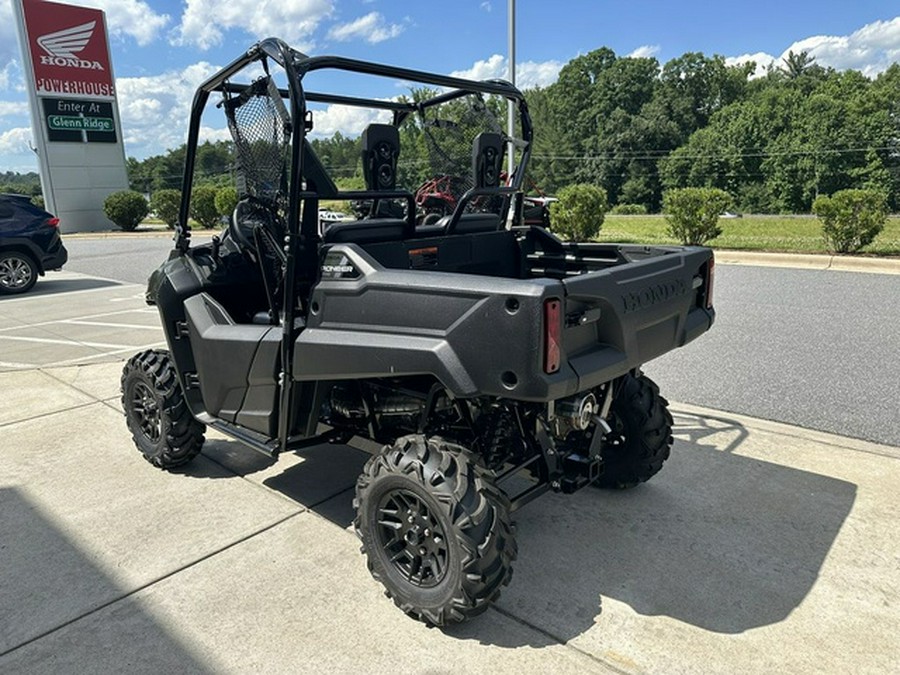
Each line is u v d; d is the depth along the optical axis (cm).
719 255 1216
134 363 372
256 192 298
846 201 1140
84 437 430
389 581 249
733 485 344
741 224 3603
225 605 255
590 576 269
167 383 359
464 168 373
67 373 580
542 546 292
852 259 1086
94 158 2458
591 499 334
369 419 296
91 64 2402
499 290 214
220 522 319
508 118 747
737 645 228
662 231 2153
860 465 363
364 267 250
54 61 2323
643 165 6531
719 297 844
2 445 418
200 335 322
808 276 1009
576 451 284
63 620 248
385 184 324
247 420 312
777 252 1199
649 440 325
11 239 1049
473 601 226
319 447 412
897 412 438
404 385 285
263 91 275
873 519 307
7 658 229
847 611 245
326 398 296
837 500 326
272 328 297
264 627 241
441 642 232
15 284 1065
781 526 304
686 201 1347
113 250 1758
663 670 217
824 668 217
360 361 247
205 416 346
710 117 6975
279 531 309
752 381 508
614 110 7025
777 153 5816
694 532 301
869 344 608
